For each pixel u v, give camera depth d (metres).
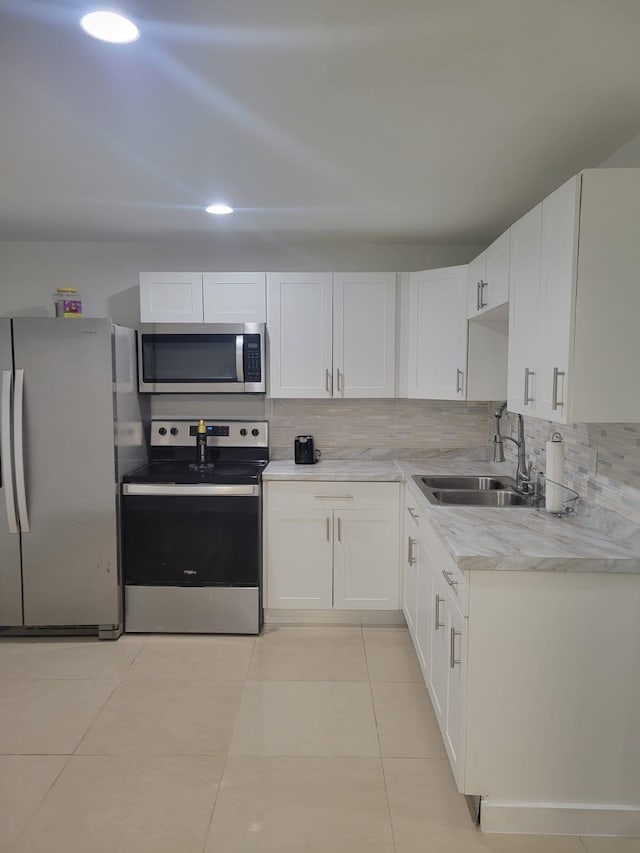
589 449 2.25
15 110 1.83
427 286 3.35
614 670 1.80
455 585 1.92
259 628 3.27
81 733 2.34
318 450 3.78
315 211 2.95
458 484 3.18
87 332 3.03
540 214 1.98
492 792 1.84
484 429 3.75
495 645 1.80
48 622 3.17
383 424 3.77
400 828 1.86
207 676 2.80
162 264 3.69
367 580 3.33
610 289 1.70
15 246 3.67
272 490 3.29
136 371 3.45
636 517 1.89
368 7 1.31
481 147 2.12
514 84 1.67
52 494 3.10
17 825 1.86
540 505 2.52
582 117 1.89
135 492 3.20
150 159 2.25
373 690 2.68
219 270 3.70
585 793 1.84
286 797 1.99
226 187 2.57
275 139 2.06
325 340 3.47
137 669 2.86
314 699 2.60
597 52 1.50
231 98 1.76
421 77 1.63
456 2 1.29
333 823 1.87
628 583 1.77
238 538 3.22
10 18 1.34
